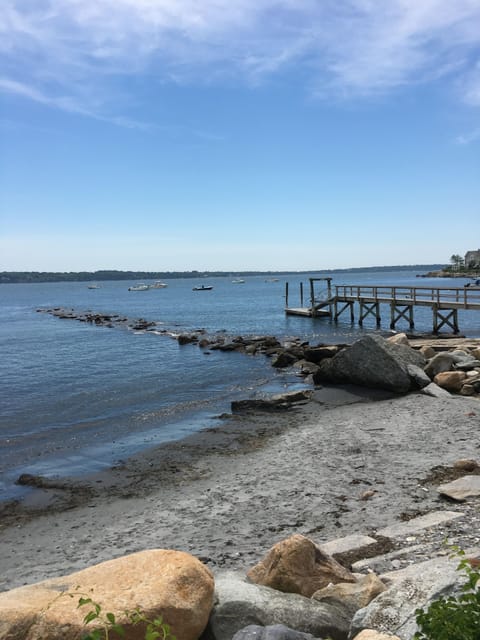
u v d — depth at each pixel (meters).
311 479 9.83
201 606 3.90
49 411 17.42
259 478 10.12
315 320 46.72
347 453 11.24
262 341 30.72
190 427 14.80
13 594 3.88
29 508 9.48
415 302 34.03
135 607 3.54
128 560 4.18
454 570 4.19
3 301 110.44
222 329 42.84
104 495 9.91
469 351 21.19
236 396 18.72
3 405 18.39
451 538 6.42
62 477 11.06
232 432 13.90
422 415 13.90
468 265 160.00
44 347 34.16
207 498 9.27
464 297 30.22
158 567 4.03
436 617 2.73
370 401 16.30
